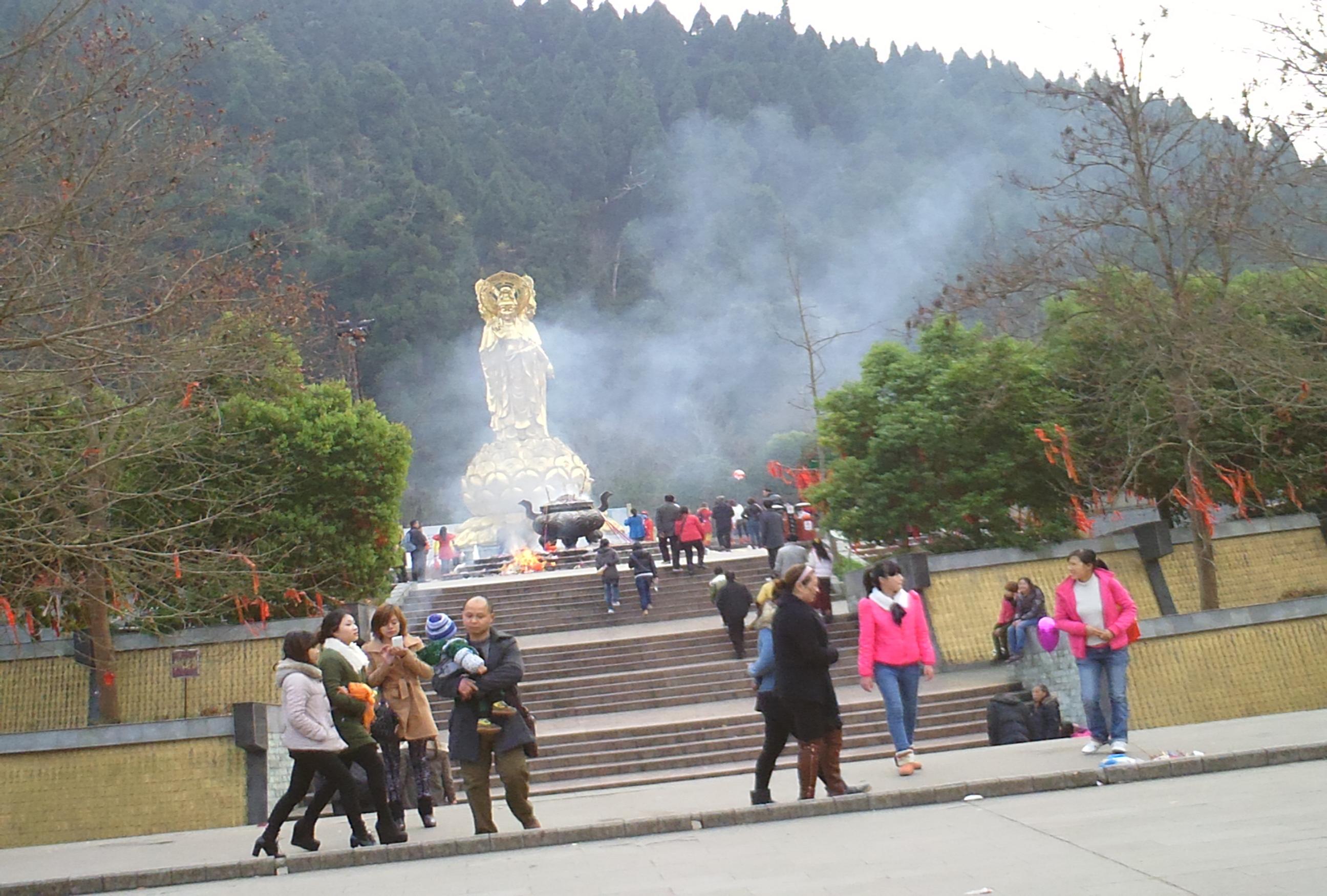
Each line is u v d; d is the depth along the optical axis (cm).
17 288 1365
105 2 1527
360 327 3659
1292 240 2281
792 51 13575
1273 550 2445
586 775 1780
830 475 2667
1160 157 2372
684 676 2220
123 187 1550
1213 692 1902
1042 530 2491
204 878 1041
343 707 1098
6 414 1434
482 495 4731
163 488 2152
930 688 2047
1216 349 2127
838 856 880
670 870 880
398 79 10262
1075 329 2550
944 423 2483
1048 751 1334
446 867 977
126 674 2177
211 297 1647
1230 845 794
